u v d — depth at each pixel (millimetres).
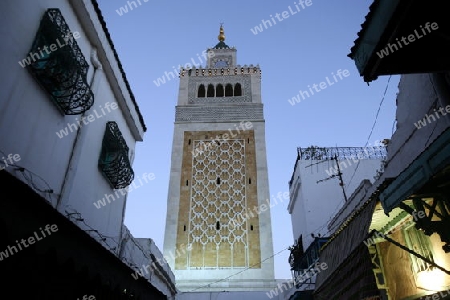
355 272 8000
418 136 9297
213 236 25797
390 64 5758
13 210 4438
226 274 24203
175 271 24422
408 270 8617
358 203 13102
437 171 5441
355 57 5965
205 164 29031
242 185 27922
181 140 30328
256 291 22750
